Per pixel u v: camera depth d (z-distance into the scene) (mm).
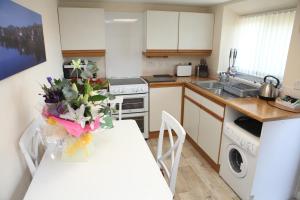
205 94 2537
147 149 1389
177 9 3342
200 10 3438
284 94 2111
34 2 1664
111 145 1433
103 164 1213
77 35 2809
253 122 2033
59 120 1118
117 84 2918
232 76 3004
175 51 3213
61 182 1061
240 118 2160
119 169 1169
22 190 1291
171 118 1530
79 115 1135
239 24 3045
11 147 1169
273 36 2496
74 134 1135
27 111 1456
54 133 1166
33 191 998
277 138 1779
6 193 1075
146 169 1174
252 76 2867
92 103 1230
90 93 1223
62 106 1118
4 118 1090
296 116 1748
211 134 2480
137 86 2932
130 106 3014
